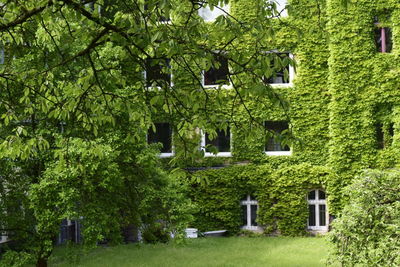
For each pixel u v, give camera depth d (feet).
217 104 19.97
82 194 37.91
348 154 76.79
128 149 41.39
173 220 44.01
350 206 31.71
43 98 21.66
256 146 78.59
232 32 18.17
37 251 38.91
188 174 19.60
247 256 58.70
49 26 23.32
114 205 41.09
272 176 77.46
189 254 60.54
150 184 44.01
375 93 76.74
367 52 77.25
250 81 18.52
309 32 20.65
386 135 77.20
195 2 18.04
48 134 37.96
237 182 77.77
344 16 77.77
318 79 78.48
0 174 40.04
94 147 23.32
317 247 64.64
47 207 37.01
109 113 21.09
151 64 19.36
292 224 76.59
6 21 21.58
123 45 18.63
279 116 77.56
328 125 77.92
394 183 32.42
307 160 78.07
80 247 42.01
